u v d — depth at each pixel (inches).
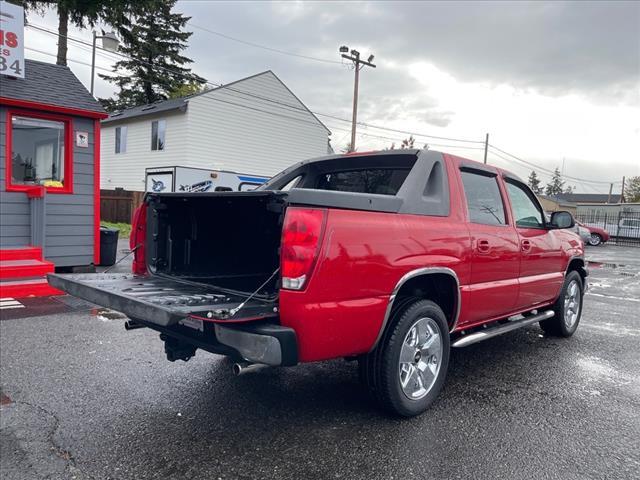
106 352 191.8
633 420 141.4
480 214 169.5
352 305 118.6
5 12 337.1
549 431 133.2
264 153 1023.0
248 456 116.3
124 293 125.6
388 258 126.7
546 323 234.4
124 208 834.8
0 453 115.3
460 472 111.3
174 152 933.8
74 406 142.3
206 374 171.2
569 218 201.9
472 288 158.2
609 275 532.7
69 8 729.6
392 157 165.9
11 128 340.2
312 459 115.6
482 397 157.2
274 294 122.4
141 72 1563.7
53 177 366.6
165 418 135.9
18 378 162.6
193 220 163.2
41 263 315.3
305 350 113.0
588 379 176.7
